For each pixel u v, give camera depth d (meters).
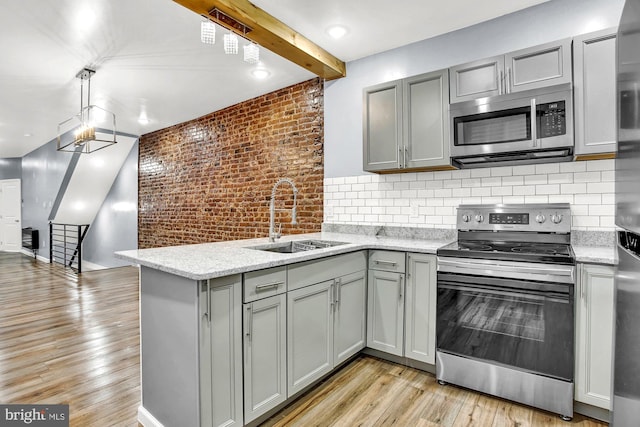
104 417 1.89
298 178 3.82
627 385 1.00
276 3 2.39
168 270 1.58
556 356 1.88
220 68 3.39
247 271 1.64
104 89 3.92
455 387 2.22
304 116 3.76
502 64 2.27
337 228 3.44
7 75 3.47
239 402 1.66
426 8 2.46
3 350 2.72
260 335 1.75
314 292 2.08
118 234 6.90
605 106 1.96
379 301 2.54
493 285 2.03
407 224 3.02
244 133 4.39
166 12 2.43
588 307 1.85
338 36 2.85
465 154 2.35
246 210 4.40
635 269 0.94
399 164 2.71
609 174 2.23
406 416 1.92
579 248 2.16
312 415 1.92
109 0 2.29
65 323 3.34
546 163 2.44
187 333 1.54
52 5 2.33
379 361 2.58
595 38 1.98
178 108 4.66
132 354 2.66
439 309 2.23
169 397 1.66
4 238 9.02
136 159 6.36
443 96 2.50
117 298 4.24
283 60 3.23
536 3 2.42
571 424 1.84
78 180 6.57
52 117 5.08
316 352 2.12
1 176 8.91
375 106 2.84
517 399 1.99
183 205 5.38
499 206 2.50
